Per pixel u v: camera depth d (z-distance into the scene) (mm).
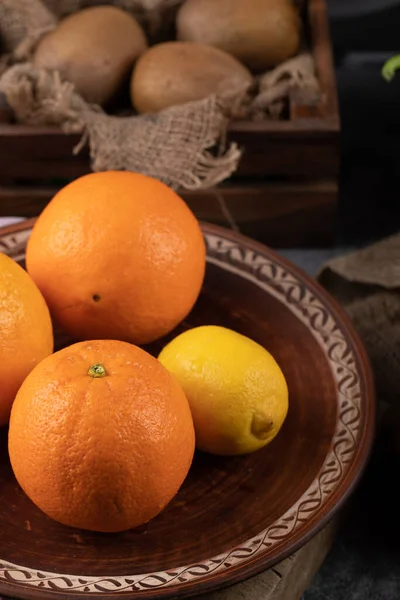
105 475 560
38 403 566
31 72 849
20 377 605
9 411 617
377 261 745
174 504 616
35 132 841
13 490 619
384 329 731
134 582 575
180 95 850
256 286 715
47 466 563
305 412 656
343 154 962
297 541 588
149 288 625
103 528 583
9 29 937
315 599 670
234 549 590
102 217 620
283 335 693
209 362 612
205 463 635
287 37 904
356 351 672
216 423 612
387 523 698
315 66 893
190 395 613
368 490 709
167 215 630
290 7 919
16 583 572
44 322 617
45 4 942
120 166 822
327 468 623
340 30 1070
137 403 562
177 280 632
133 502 570
